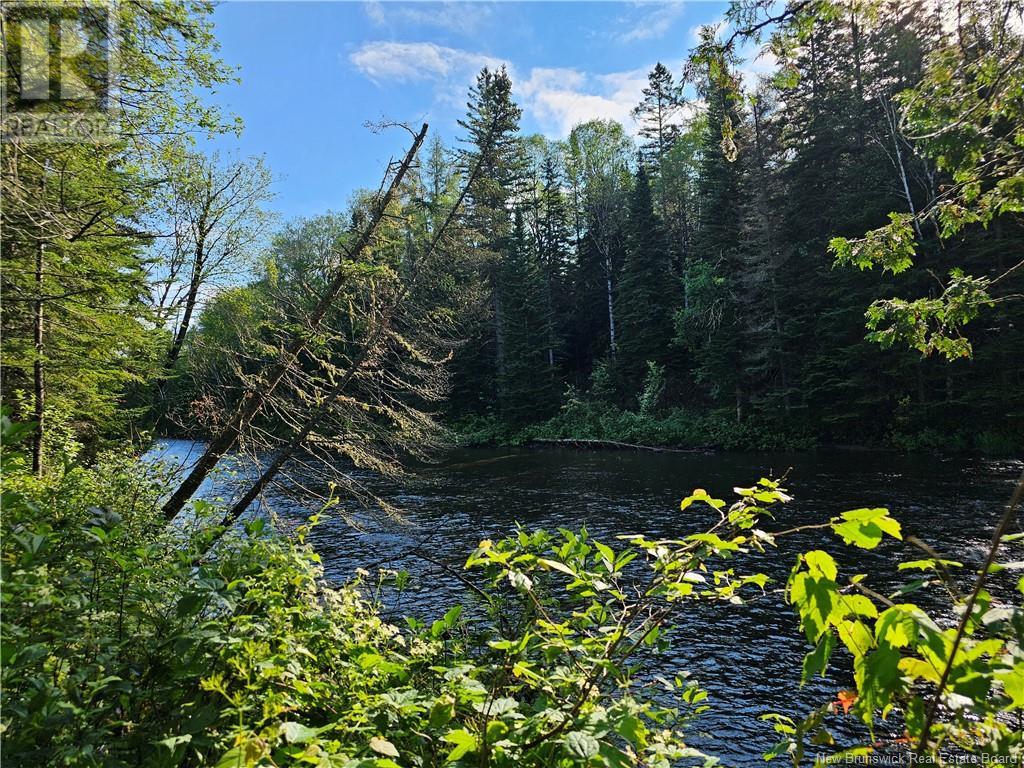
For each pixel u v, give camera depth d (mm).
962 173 5523
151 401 13031
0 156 5336
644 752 1844
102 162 7293
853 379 24531
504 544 2611
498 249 32594
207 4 6848
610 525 13977
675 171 41562
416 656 2826
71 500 3381
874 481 16938
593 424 33562
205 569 2633
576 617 2480
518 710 2031
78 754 1526
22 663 1632
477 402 40125
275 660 2135
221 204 14430
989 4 5148
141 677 2125
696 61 4992
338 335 10391
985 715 1186
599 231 45594
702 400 33406
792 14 4633
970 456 20250
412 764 2018
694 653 7359
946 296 5926
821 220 27016
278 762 1687
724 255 29406
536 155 51000
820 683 6613
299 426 10023
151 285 12188
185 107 7352
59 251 7164
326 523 13906
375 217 11078
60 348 8867
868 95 25047
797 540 11508
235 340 12617
